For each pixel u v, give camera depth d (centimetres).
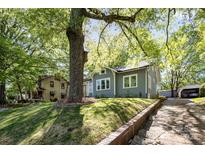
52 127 625
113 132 554
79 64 1031
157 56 1409
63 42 1566
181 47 1764
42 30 1113
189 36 1348
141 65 2373
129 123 654
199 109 1266
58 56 2158
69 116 716
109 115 704
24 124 721
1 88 2134
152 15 1155
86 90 3195
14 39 2025
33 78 2112
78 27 1020
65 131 580
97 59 1545
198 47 1688
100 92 2758
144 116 877
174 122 873
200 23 1248
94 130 564
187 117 991
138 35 1328
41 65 1983
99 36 1390
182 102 1845
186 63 3419
